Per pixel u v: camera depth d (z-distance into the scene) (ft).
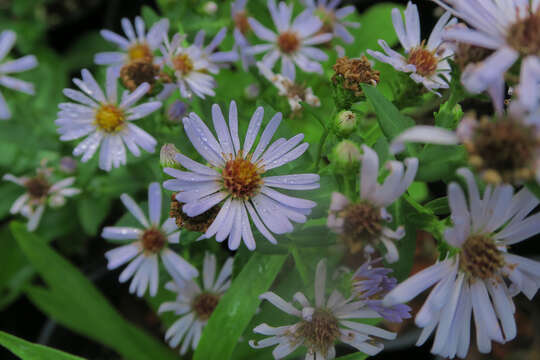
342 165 0.44
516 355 0.76
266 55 0.66
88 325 0.66
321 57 0.67
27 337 0.82
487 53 0.42
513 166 0.37
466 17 0.40
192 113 0.46
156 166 0.59
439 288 0.42
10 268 0.77
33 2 0.97
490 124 0.37
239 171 0.46
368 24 0.79
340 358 0.51
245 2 0.69
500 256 0.43
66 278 0.66
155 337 0.78
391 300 0.41
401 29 0.53
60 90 0.81
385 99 0.45
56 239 0.84
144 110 0.55
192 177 0.46
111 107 0.55
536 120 0.37
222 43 0.73
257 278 0.49
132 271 0.58
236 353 0.61
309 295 0.49
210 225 0.47
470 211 0.41
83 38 1.02
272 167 0.47
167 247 0.58
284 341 0.48
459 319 0.43
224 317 0.49
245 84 0.73
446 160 0.43
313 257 0.53
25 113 0.75
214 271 0.61
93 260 0.84
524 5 0.40
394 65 0.51
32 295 0.67
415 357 0.73
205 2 0.68
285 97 0.61
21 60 0.59
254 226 0.47
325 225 0.47
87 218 0.70
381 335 0.47
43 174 0.69
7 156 0.73
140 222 0.59
